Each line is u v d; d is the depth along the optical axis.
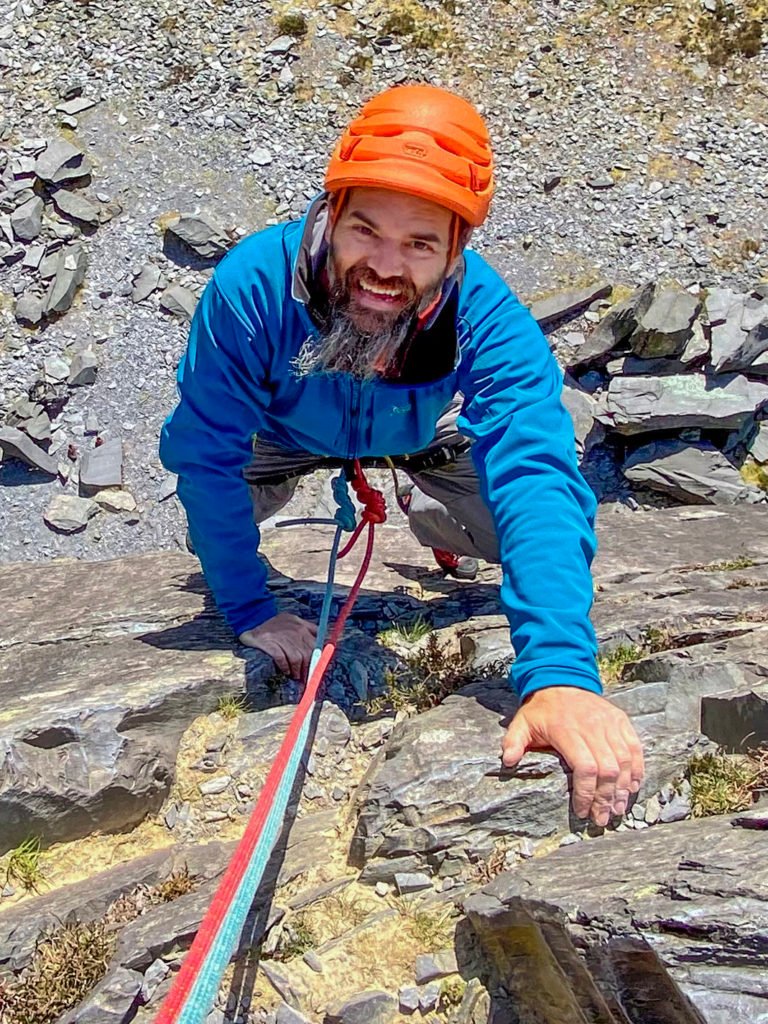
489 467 3.32
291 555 6.30
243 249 3.36
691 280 21.39
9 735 3.77
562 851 3.29
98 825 3.83
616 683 4.38
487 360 3.38
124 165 23.22
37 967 3.31
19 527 20.23
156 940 3.25
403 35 24.23
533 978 3.16
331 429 3.74
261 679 4.31
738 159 22.80
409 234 2.92
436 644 4.72
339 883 3.48
